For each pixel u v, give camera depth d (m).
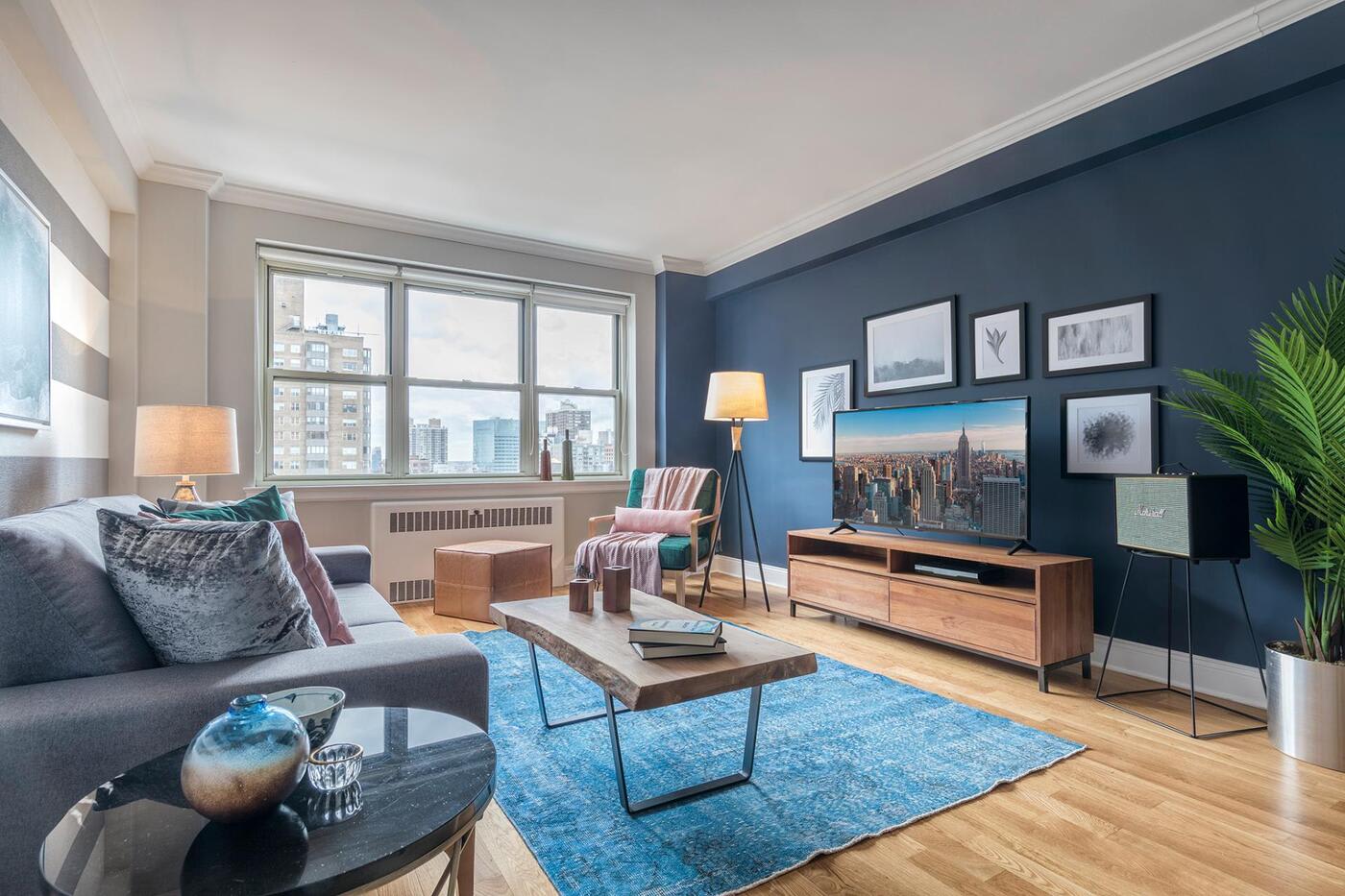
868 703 2.66
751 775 2.05
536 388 5.23
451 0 2.36
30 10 2.03
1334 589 2.19
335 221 4.32
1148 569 2.95
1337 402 2.00
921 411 3.64
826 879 1.57
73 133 2.68
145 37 2.56
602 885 1.53
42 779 1.15
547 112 3.14
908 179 3.80
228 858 0.83
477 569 3.99
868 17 2.45
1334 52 2.27
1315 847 1.69
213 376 3.93
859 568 3.70
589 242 5.08
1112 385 3.07
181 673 1.33
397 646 1.52
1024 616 2.87
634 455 5.54
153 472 2.95
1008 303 3.50
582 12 2.42
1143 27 2.51
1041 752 2.21
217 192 3.90
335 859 0.84
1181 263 2.83
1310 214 2.46
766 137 3.39
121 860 0.83
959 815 1.84
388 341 4.68
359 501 4.41
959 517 3.43
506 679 2.95
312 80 2.86
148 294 3.62
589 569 4.38
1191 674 2.38
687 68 2.78
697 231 4.84
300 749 0.93
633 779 2.03
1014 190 3.37
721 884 1.54
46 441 2.46
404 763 1.09
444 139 3.40
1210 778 2.05
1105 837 1.74
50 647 1.30
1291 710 2.20
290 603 1.47
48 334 2.36
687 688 1.65
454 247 4.75
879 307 4.25
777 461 5.09
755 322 5.30
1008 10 2.41
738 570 5.44
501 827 1.80
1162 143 2.87
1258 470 2.43
